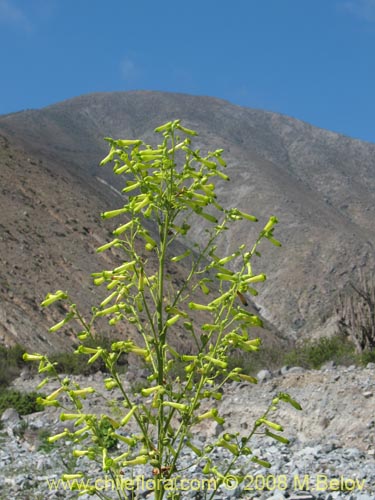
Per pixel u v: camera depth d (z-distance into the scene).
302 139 155.25
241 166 119.31
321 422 10.45
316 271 91.12
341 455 8.91
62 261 45.09
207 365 3.73
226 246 96.38
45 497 7.29
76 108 150.12
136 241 43.41
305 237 97.88
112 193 85.62
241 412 11.30
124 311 3.98
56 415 12.20
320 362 15.20
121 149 3.94
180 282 40.94
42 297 38.31
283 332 80.44
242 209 104.38
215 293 45.06
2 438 10.72
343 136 160.00
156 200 3.93
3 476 8.22
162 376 3.86
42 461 8.75
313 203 112.56
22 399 12.70
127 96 162.50
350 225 110.94
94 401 13.10
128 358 19.02
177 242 63.03
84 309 38.59
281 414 11.02
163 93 168.12
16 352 18.98
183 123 146.88
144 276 3.88
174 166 3.90
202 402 11.76
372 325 15.60
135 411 3.80
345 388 11.22
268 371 13.30
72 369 17.56
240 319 3.73
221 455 8.78
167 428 3.85
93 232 52.78
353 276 90.31
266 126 162.38
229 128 153.38
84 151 117.50
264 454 8.77
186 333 36.16
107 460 3.56
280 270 91.69
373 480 7.41
